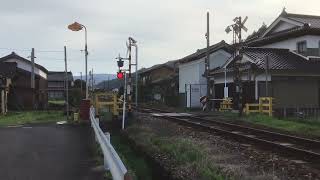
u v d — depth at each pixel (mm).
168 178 9844
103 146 10781
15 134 18172
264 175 9438
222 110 33938
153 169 11461
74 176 9547
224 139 16891
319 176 10086
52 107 46219
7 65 43406
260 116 25891
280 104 32406
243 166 10633
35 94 48938
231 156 12328
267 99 28391
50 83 84688
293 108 32031
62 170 10250
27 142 15508
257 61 32500
